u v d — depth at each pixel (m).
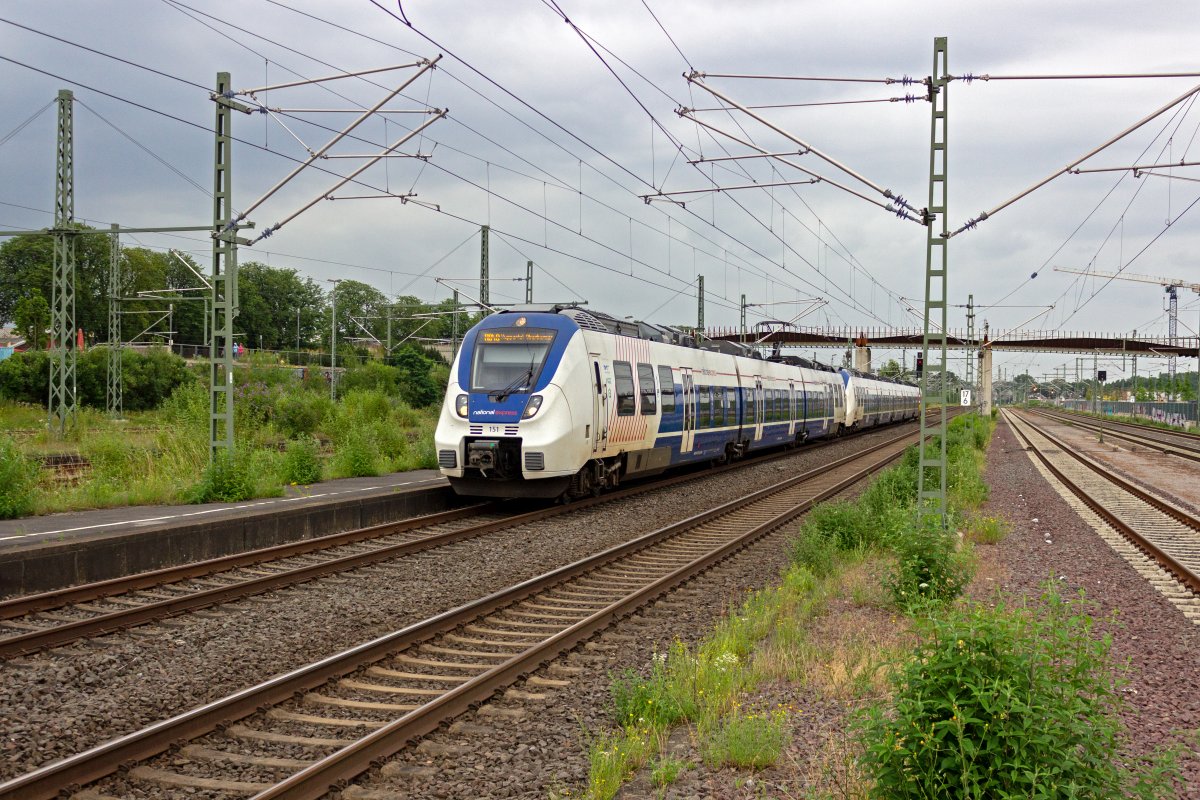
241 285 115.38
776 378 36.31
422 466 26.19
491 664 8.66
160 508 16.34
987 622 4.86
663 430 23.72
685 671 8.00
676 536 16.59
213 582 11.79
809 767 6.03
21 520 14.58
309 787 5.65
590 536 16.22
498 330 19.34
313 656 8.82
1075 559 13.80
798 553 13.45
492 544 15.10
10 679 7.76
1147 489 25.03
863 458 36.31
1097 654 5.04
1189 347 97.62
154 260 100.25
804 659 8.44
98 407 48.62
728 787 5.81
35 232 30.34
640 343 22.80
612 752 6.27
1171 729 6.35
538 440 18.03
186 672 8.17
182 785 5.84
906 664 5.17
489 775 6.09
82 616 9.97
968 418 59.25
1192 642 9.02
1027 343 101.50
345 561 12.77
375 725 6.92
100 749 5.89
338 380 55.78
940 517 12.79
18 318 68.50
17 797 5.41
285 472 20.89
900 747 4.63
